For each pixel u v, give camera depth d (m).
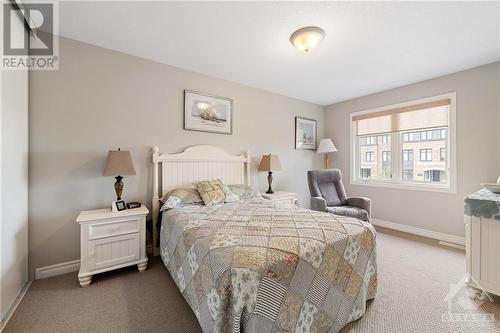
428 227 3.22
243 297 0.99
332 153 4.48
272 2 1.68
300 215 1.88
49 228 2.06
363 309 1.50
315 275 1.23
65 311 1.57
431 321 1.47
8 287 1.57
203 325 1.17
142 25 1.96
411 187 3.39
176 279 1.67
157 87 2.65
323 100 4.26
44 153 2.04
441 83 3.07
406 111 3.44
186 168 2.79
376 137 3.88
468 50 2.38
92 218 1.90
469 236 1.76
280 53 2.46
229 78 3.17
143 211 2.14
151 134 2.61
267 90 3.68
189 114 2.87
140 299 1.72
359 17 1.84
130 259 2.09
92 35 2.12
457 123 2.93
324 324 1.26
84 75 2.23
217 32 2.07
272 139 3.78
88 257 1.90
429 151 3.26
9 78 1.60
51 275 2.05
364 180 4.04
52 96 2.07
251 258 1.09
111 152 2.13
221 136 3.18
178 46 2.32
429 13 1.79
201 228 1.56
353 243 1.47
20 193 1.78
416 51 2.41
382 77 3.13
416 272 2.13
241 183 3.28
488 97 2.70
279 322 1.06
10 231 1.61
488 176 2.71
